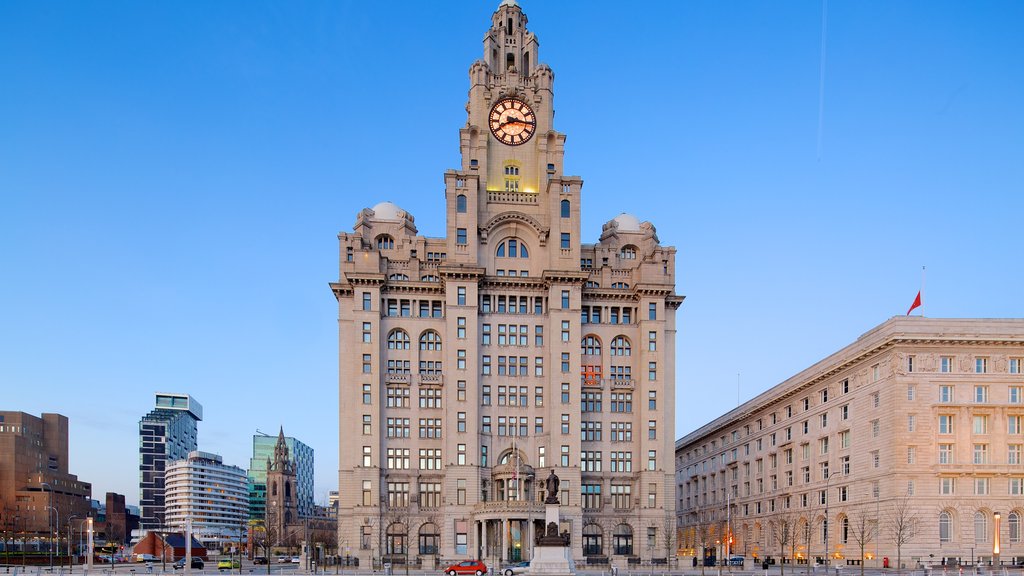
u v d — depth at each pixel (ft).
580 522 430.61
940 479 371.35
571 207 469.57
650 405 455.63
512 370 452.76
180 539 587.68
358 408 440.04
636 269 470.80
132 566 468.34
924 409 376.89
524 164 483.10
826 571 342.44
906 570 351.46
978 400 378.94
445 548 424.87
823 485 451.12
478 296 453.17
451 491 431.02
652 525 443.32
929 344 380.78
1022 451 374.63
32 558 470.39
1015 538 368.48
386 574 337.11
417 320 455.22
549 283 454.81
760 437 547.49
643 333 460.14
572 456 440.45
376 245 471.62
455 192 460.96
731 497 595.88
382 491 435.53
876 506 388.98
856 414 415.03
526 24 516.32
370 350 445.37
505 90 485.56
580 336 453.58
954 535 368.48
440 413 448.24
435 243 469.98
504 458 444.96
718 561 418.10
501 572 330.13
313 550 581.94
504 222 465.47
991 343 381.19
